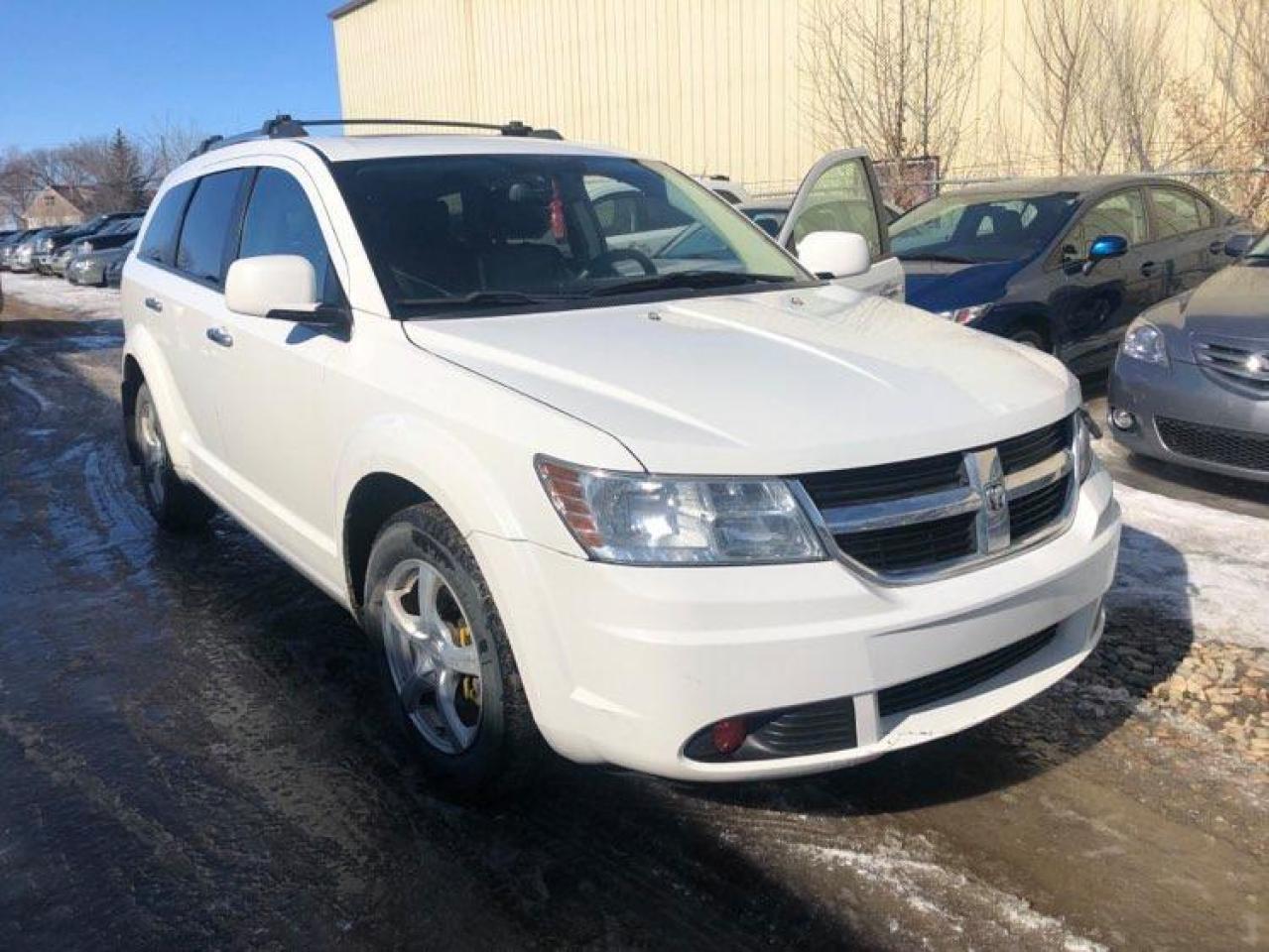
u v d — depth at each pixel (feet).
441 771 10.02
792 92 55.47
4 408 30.73
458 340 9.90
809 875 8.89
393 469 9.61
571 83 68.95
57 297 72.43
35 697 12.39
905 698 8.57
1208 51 41.47
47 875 9.18
